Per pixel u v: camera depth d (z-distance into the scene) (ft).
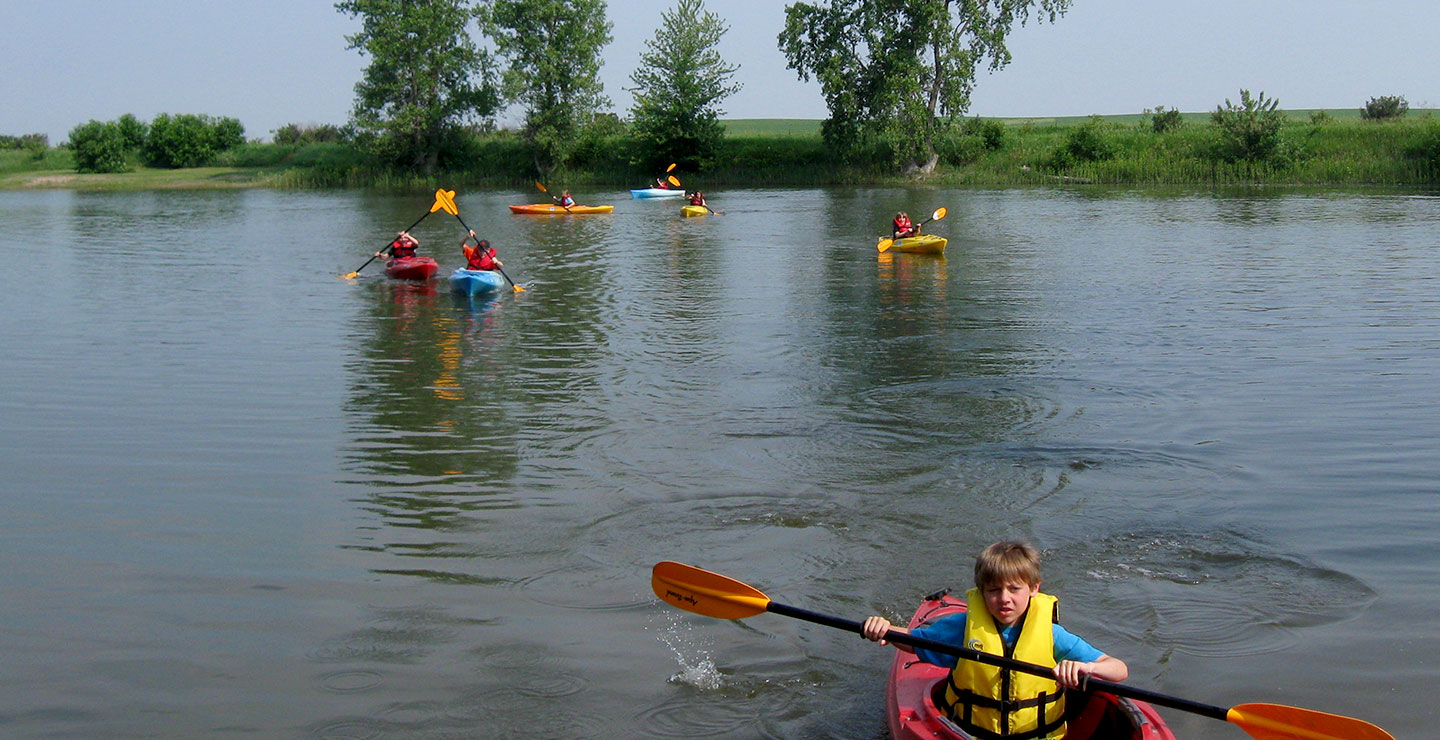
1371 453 31.45
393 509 28.14
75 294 64.85
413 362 45.29
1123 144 182.29
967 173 182.39
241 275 73.41
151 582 23.80
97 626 21.77
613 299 62.23
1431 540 25.16
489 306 59.88
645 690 19.38
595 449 33.09
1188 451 32.12
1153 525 26.50
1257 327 50.49
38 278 72.23
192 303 61.26
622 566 24.61
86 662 20.35
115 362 45.57
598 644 21.04
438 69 204.95
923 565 24.54
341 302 61.41
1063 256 80.02
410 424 35.91
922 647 16.31
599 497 28.91
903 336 50.06
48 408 38.17
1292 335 48.42
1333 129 173.17
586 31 204.74
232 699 19.03
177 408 37.99
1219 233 93.91
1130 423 35.12
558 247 92.02
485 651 20.72
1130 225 103.60
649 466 31.40
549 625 21.80
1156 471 30.45
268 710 18.69
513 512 27.89
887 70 179.63
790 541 25.93
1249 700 18.69
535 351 47.47
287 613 22.30
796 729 18.15
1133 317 53.88
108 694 19.21
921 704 16.30
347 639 21.18
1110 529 26.32
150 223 120.26
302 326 53.83
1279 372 41.47
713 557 25.05
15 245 95.20
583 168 210.79
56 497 29.12
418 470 31.22
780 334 50.98
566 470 31.12
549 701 18.98
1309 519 26.66
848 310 57.52
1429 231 90.58
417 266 70.74
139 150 236.22
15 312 58.39
